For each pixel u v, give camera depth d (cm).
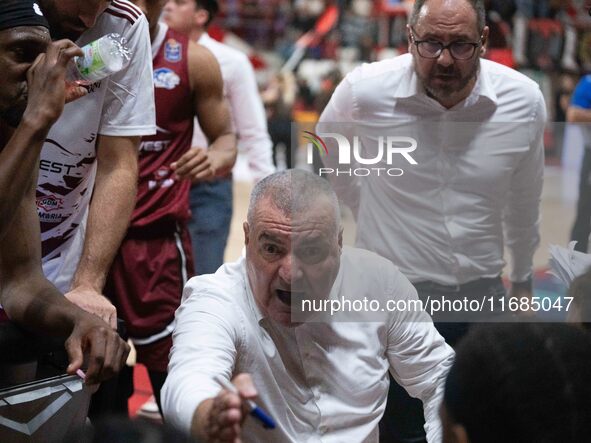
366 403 493
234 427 376
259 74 3019
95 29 573
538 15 2127
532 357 319
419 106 644
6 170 431
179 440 322
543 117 648
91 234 578
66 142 573
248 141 1017
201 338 465
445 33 612
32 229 489
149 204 762
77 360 445
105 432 322
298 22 3303
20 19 454
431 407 506
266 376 480
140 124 601
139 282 760
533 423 315
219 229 926
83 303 533
